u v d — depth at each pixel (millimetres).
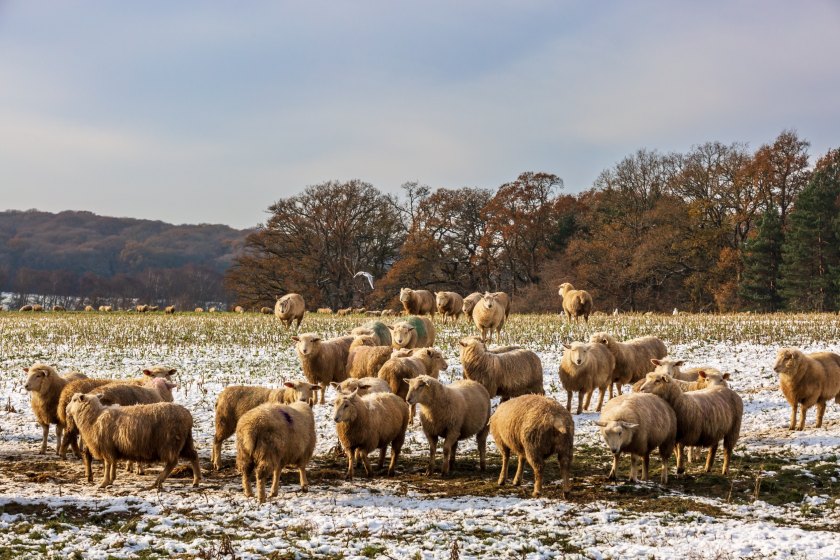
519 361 18781
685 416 14344
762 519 12156
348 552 10234
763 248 61000
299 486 13648
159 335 32469
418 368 17609
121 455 13109
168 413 13031
